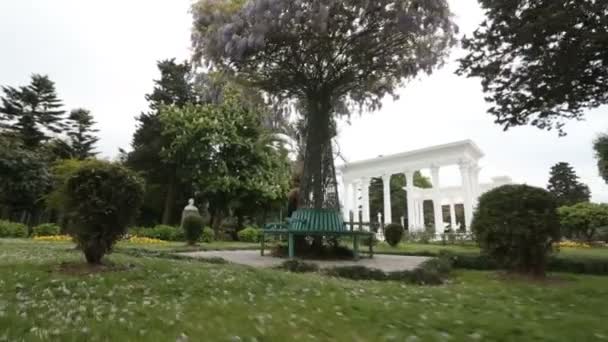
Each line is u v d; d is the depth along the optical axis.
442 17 10.55
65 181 6.62
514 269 7.71
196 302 4.30
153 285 5.25
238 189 27.23
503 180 35.00
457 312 3.88
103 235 6.59
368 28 10.70
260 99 13.98
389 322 3.43
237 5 11.05
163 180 30.52
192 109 27.73
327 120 11.66
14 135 30.08
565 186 48.25
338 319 3.54
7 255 8.10
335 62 11.37
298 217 10.72
